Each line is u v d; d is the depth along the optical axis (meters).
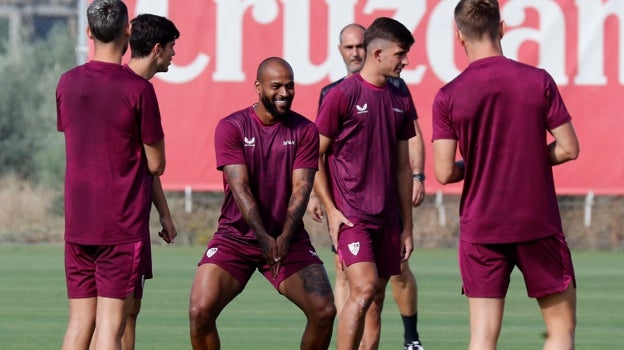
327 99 29.88
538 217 24.27
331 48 62.88
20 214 71.88
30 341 37.47
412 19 62.72
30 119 82.38
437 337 38.97
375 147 29.98
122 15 25.94
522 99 24.03
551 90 24.14
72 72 26.03
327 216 30.19
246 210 27.12
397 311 45.34
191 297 27.84
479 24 24.31
